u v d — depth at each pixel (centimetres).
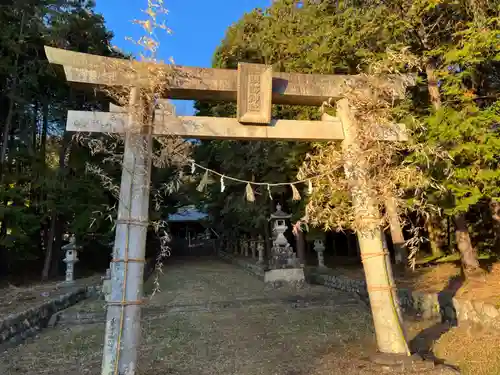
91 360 480
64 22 1207
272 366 432
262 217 1348
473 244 915
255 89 409
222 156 1351
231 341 549
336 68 794
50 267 1348
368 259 420
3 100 1188
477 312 532
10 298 809
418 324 613
